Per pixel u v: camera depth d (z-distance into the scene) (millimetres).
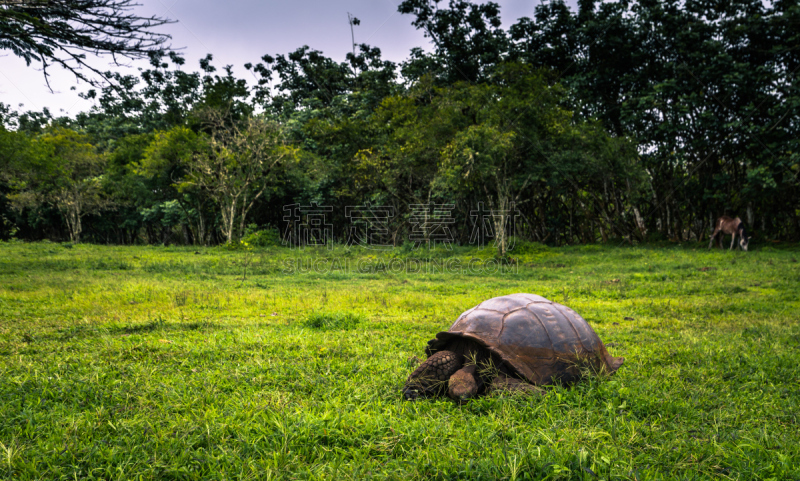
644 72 22391
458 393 3461
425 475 2539
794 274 12859
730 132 20984
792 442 2916
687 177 23359
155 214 32438
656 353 5457
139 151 30938
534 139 19391
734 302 9391
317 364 4738
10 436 2926
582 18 22797
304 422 3082
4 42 7477
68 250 22938
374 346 5660
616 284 12531
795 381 4320
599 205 25516
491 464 2527
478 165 18203
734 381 4297
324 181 27906
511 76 19547
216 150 27547
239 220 30188
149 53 8062
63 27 7445
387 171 23016
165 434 2928
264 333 6207
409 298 10047
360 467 2605
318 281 13891
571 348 3883
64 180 29969
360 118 27375
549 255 20156
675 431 3107
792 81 19281
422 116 21500
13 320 7062
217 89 28297
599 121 21969
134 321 7051
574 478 2484
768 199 22812
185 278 13680
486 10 24312
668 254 18703
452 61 24328
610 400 3557
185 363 4719
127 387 3842
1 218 36906
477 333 3814
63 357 4824
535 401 3443
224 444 2883
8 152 25078
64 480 2469
